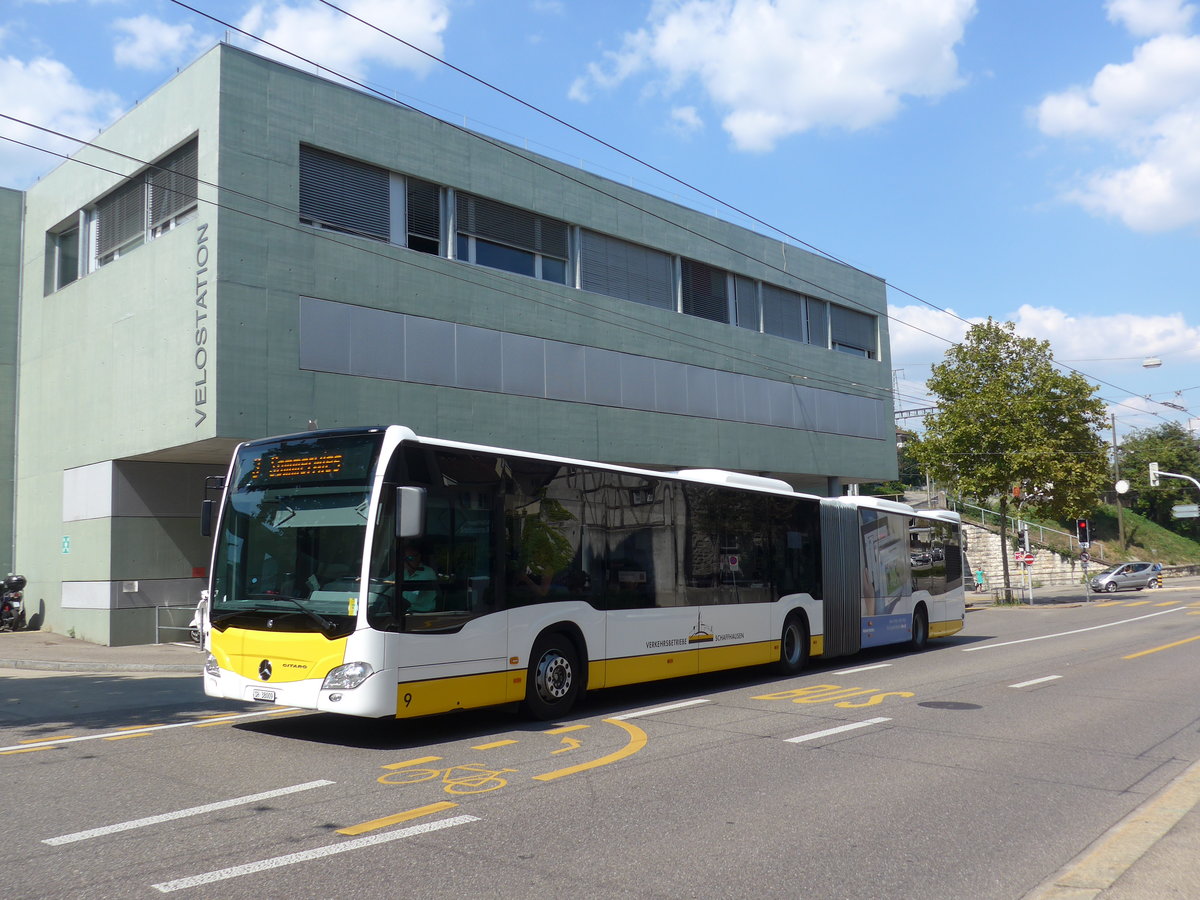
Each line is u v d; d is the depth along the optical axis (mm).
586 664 11484
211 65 19828
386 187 22547
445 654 9727
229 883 5320
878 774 8273
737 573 14328
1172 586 57750
